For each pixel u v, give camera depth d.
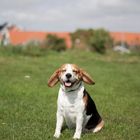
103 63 33.19
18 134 8.41
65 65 8.14
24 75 19.94
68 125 8.59
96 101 13.14
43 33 73.31
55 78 8.39
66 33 71.62
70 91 8.05
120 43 65.69
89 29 58.09
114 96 14.34
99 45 49.78
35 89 14.90
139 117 10.95
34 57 36.03
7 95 13.37
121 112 11.45
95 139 8.27
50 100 12.97
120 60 38.75
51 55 38.88
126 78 20.89
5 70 22.05
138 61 38.31
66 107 8.12
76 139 8.15
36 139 8.09
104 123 9.60
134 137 8.57
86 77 8.20
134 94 15.27
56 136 8.34
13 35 72.31
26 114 10.51
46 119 9.99
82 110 8.15
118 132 8.97
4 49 37.16
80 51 43.62
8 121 9.77
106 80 19.39
